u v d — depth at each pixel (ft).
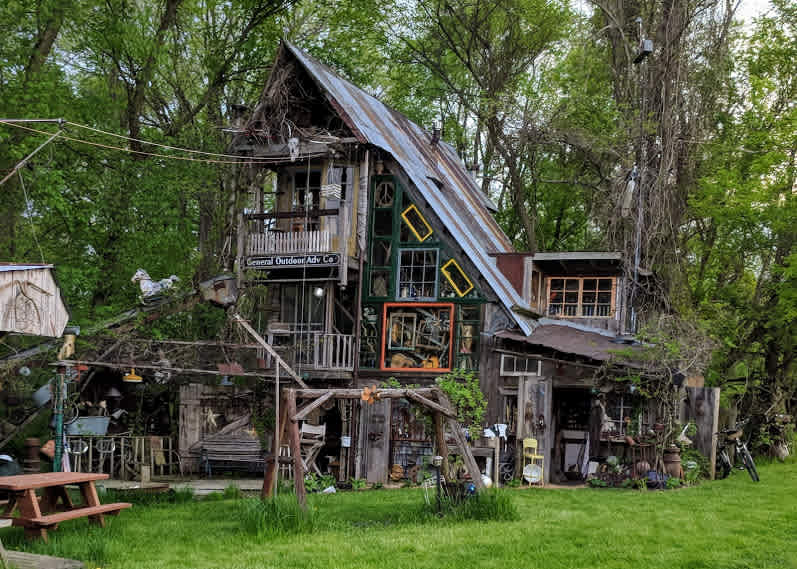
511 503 45.93
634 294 75.82
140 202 77.77
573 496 55.11
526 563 35.50
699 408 68.54
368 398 47.42
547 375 68.13
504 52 112.68
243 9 89.81
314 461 67.82
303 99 75.41
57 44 82.43
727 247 92.48
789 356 91.45
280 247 73.00
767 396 89.81
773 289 86.48
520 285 75.46
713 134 91.81
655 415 64.85
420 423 69.56
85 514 40.14
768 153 82.53
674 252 83.76
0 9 68.23
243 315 73.87
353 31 103.96
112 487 60.08
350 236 73.10
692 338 65.77
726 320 83.76
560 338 68.33
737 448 69.56
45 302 39.68
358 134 70.85
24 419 64.03
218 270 91.71
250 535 40.70
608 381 64.59
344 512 48.78
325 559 35.94
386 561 35.65
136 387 75.97
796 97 93.20
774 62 94.43
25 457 59.16
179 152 83.46
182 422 74.28
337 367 70.54
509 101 102.42
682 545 39.11
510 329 68.95
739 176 86.17
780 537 41.01
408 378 71.26
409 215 73.77
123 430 74.18
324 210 71.20
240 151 76.48
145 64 82.07
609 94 97.04
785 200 84.17
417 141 92.53
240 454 71.82
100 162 78.07
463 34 115.34
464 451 47.09
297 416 45.34
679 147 85.25
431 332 72.02
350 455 69.31
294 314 75.36
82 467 67.62
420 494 58.03
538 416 65.67
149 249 79.77
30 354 63.05
